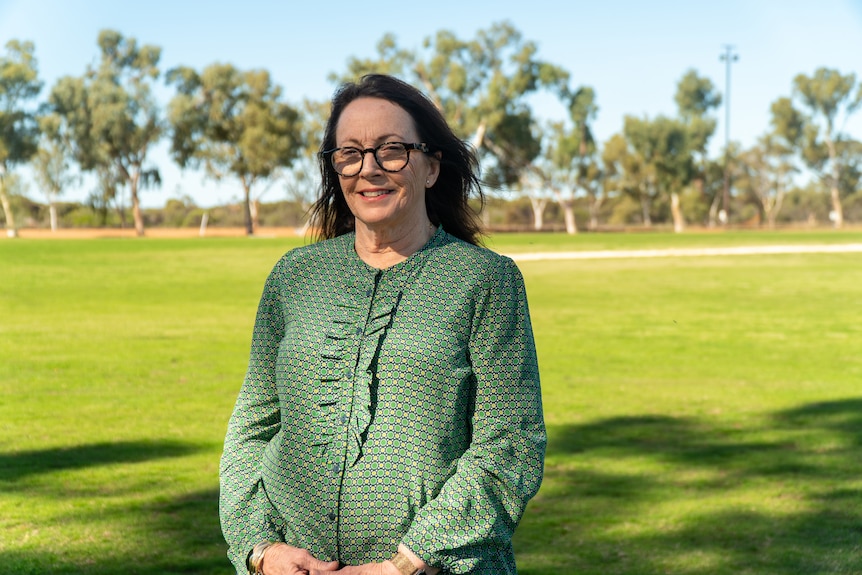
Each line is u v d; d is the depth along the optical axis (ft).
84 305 68.23
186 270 106.42
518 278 6.74
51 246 161.99
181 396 32.45
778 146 359.46
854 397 32.63
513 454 6.44
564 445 25.05
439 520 6.24
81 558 16.22
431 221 7.49
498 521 6.33
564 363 40.96
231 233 311.47
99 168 279.28
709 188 359.46
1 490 20.54
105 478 21.61
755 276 95.09
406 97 6.91
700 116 313.73
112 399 31.86
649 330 53.52
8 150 263.70
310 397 6.52
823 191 385.70
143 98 268.82
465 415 6.52
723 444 25.26
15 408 30.27
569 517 18.67
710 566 15.94
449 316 6.50
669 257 125.59
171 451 24.39
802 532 17.79
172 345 46.11
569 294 77.51
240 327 54.13
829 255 126.31
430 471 6.33
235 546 6.75
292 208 352.90
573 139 279.49
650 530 17.89
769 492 20.51
